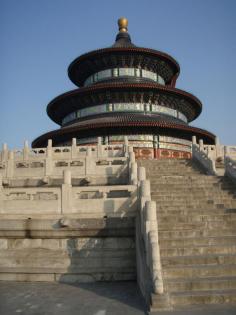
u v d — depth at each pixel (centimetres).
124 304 1346
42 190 1970
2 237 1855
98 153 3384
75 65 7088
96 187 1930
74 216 1897
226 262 1511
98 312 1251
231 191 2366
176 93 6253
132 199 1889
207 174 2952
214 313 1176
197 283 1348
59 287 1648
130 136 5666
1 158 3541
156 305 1221
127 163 2723
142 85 5981
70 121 6556
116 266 1773
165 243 1645
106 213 1884
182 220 1886
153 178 2686
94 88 6009
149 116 5972
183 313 1180
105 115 6100
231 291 1320
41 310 1284
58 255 1811
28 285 1698
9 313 1252
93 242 1809
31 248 1838
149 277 1358
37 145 6412
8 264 1828
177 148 5881
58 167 2808
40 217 1917
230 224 1842
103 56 6775
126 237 1803
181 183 2525
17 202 1955
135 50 6650
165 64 7106
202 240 1659
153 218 1471
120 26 7906
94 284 1708
